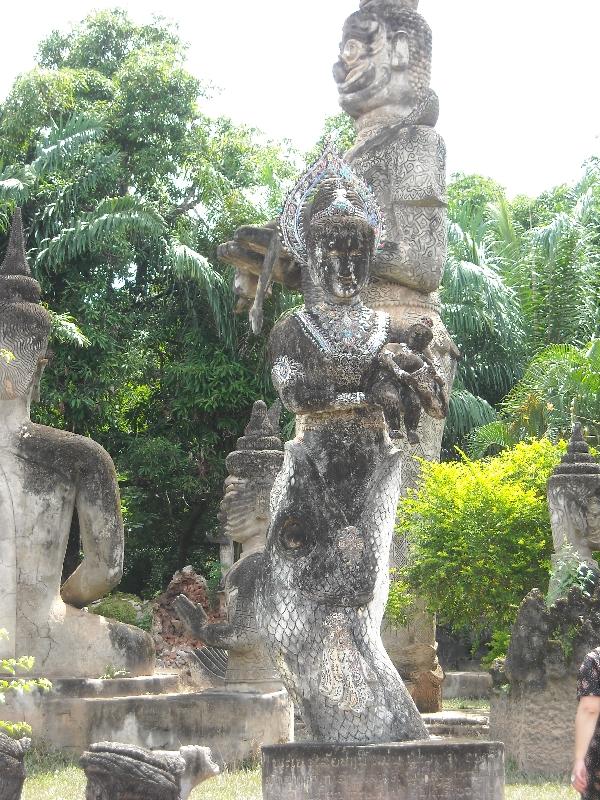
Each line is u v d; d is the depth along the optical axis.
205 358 22.47
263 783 6.00
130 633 10.60
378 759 5.84
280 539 6.41
